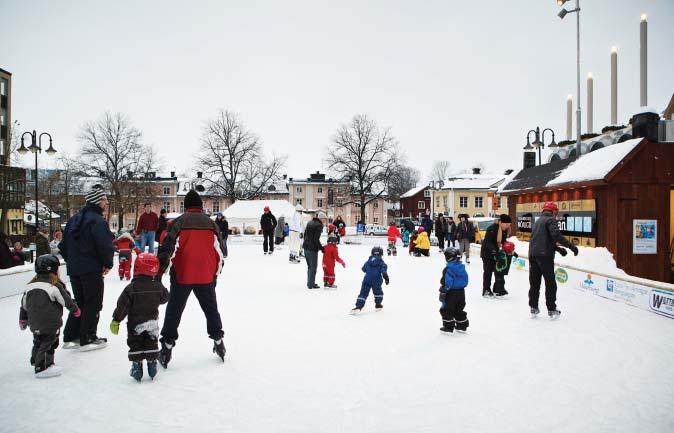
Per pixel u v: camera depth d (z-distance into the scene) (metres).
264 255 20.88
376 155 56.56
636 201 12.72
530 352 6.14
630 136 16.44
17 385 4.90
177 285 5.51
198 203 5.76
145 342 5.00
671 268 13.41
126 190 51.16
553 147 22.98
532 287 8.27
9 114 45.12
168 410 4.29
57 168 52.88
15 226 39.53
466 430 3.93
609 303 9.67
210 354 6.02
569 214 15.02
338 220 33.59
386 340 6.70
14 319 8.06
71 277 6.21
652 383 5.05
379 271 8.61
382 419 4.12
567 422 4.11
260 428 3.94
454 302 7.01
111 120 51.69
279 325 7.57
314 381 5.05
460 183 69.62
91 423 4.02
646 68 14.79
